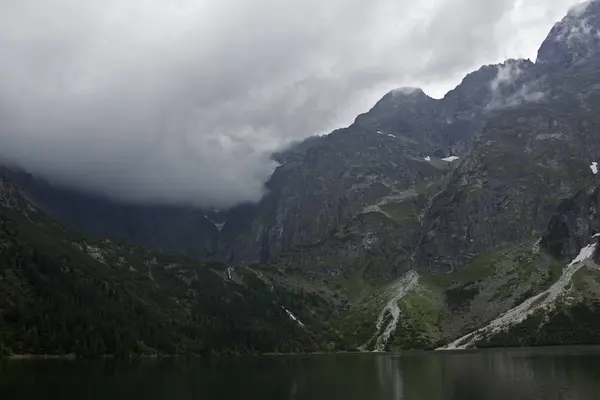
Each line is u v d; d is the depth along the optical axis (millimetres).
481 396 192750
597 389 198250
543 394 190500
